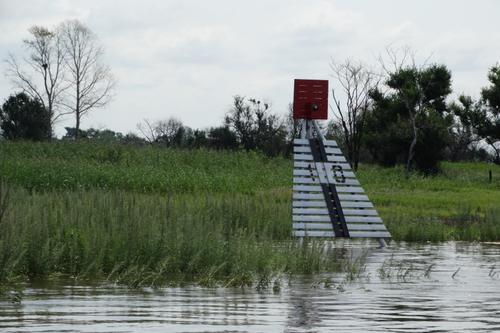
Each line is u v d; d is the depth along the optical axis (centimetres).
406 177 8500
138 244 2402
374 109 10900
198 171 6800
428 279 2381
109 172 6097
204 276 2225
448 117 10725
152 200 3728
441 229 4231
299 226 3750
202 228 2642
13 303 1788
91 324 1530
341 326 1555
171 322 1562
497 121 11069
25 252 2258
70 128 13162
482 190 7600
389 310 1759
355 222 3778
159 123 12712
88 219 2839
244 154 8362
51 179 5706
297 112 3916
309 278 2356
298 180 3803
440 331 1519
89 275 2278
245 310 1727
